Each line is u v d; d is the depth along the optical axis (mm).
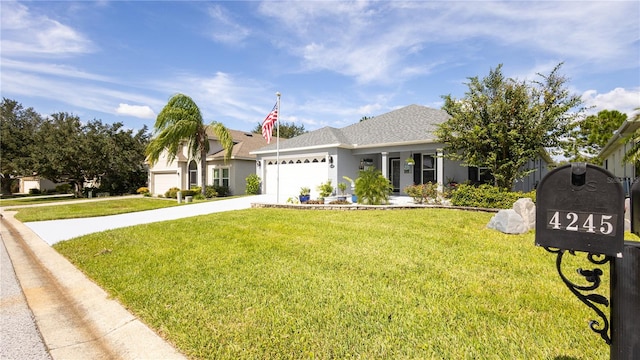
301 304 3406
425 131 14352
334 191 15578
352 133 18047
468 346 2582
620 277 1613
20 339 3043
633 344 1573
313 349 2588
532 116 10367
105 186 29297
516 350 2525
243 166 22547
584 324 2896
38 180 39562
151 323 3113
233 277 4297
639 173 10156
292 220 8859
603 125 23328
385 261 4867
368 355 2490
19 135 29672
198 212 12352
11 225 10961
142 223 9742
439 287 3807
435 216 9320
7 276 5141
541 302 3369
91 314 3490
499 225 7145
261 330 2891
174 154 19688
